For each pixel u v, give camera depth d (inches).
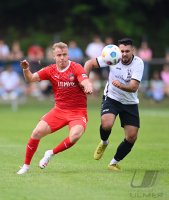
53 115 939.3
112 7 3169.3
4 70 2352.4
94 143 1328.7
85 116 944.3
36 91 2390.5
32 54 2493.8
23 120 1834.4
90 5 3240.7
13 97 2266.2
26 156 937.5
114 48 954.1
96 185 850.8
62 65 928.3
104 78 2559.1
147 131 1589.6
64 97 936.9
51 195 786.8
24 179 886.4
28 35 3184.1
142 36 3154.5
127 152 978.7
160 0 3211.1
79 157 1115.9
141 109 2253.9
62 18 3275.1
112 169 981.8
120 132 1555.1
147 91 2369.6
